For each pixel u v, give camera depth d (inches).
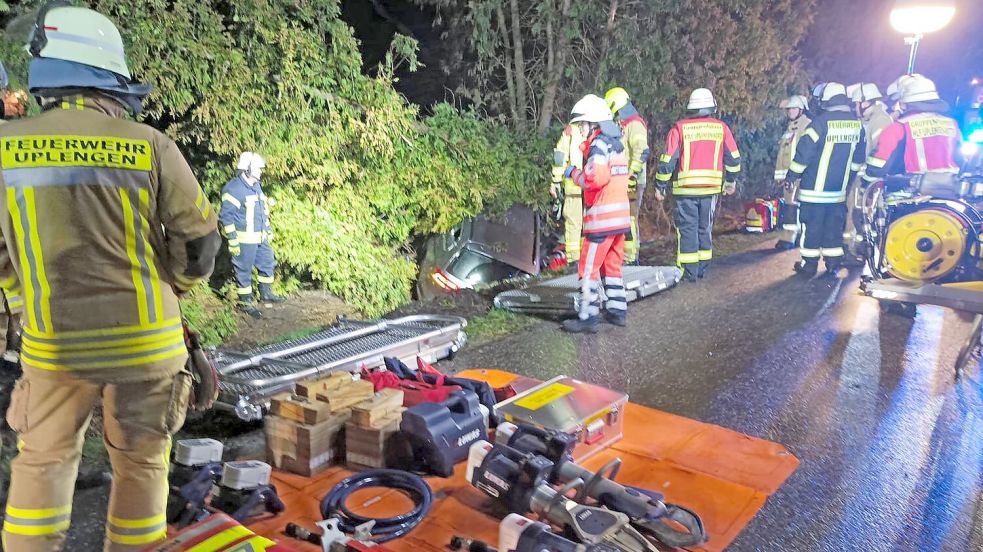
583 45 424.2
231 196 263.7
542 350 225.0
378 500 129.0
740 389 191.9
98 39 91.5
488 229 345.7
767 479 141.0
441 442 136.7
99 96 92.6
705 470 144.3
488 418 155.3
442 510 126.8
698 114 300.5
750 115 482.3
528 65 434.3
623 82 410.3
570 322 243.8
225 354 182.9
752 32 454.3
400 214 320.5
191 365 104.7
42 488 93.1
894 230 216.8
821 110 317.7
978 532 125.6
